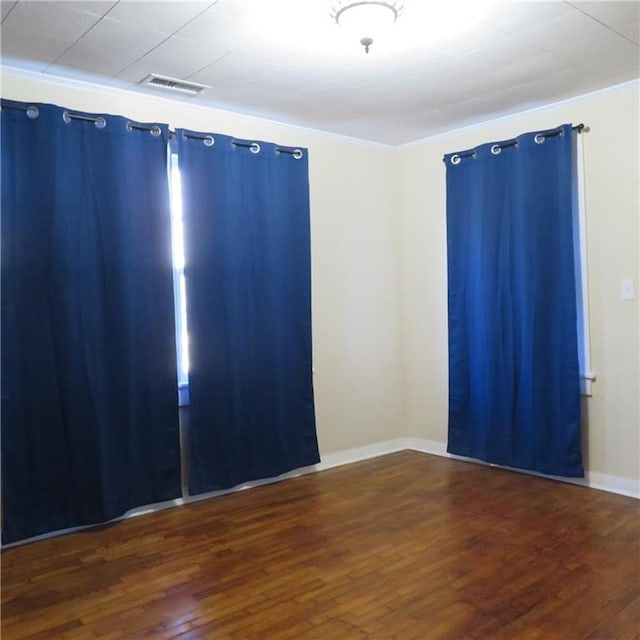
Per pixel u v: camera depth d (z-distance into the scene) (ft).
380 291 15.52
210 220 12.09
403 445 15.99
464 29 8.84
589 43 9.46
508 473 13.39
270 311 12.94
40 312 10.06
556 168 12.28
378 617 7.49
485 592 8.04
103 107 11.06
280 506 11.67
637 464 11.58
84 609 7.87
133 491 11.12
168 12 8.14
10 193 9.81
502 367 13.37
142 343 11.21
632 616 7.38
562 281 12.26
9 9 8.02
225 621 7.50
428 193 15.21
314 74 10.55
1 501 9.80
